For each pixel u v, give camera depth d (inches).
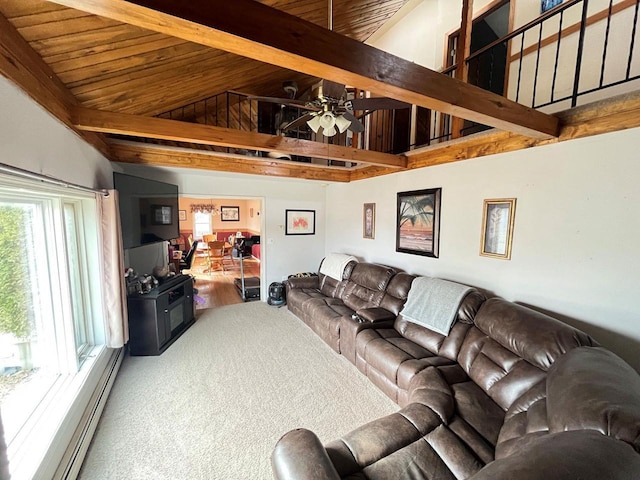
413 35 186.4
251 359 124.6
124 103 108.7
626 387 42.3
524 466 29.7
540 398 62.2
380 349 103.3
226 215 413.4
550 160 89.4
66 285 84.2
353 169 192.1
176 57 91.8
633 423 33.5
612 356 56.2
